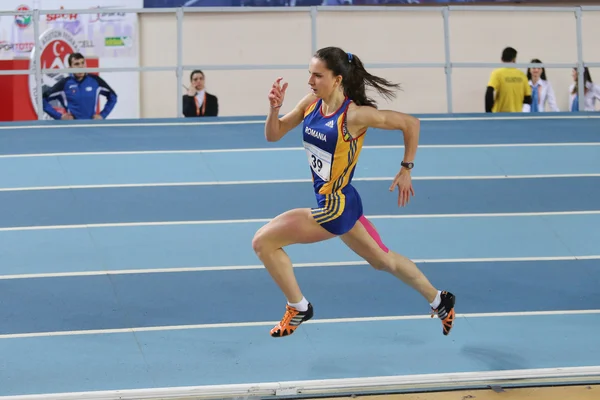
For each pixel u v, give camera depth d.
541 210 14.47
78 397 8.27
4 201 14.29
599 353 9.64
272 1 23.44
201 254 12.49
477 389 8.62
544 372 8.91
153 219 13.74
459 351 9.68
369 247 8.66
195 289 11.38
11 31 22.38
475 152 17.16
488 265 12.32
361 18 23.88
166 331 10.20
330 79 8.02
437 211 14.32
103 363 9.34
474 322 10.50
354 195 8.47
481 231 13.55
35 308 10.77
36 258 12.27
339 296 11.22
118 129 18.52
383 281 11.69
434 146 17.52
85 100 19.66
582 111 20.42
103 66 22.89
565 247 13.01
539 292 11.45
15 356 9.50
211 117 19.67
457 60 24.33
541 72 22.28
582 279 11.91
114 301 11.00
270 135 8.68
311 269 12.05
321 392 8.47
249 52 23.67
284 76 23.88
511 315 10.73
